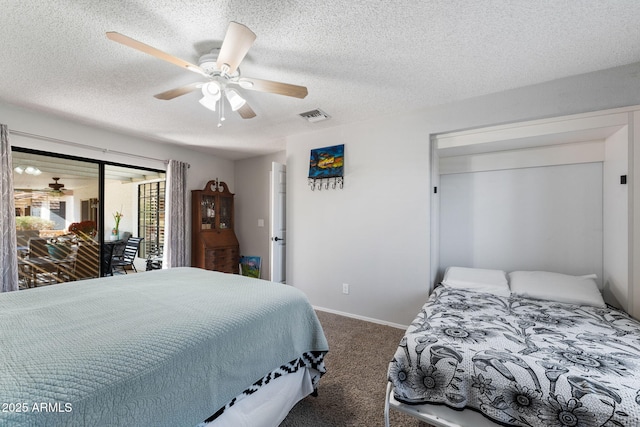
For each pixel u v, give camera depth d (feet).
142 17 4.65
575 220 8.12
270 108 8.76
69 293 5.24
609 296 7.34
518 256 8.89
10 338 3.29
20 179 9.25
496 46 5.59
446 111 8.43
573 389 3.43
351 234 10.25
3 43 5.31
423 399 4.30
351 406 5.40
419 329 5.20
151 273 7.27
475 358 4.14
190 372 3.33
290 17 4.70
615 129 6.75
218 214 14.82
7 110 8.35
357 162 10.11
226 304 4.65
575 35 5.24
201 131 11.09
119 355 2.98
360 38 5.31
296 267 11.66
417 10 4.57
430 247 8.81
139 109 8.70
